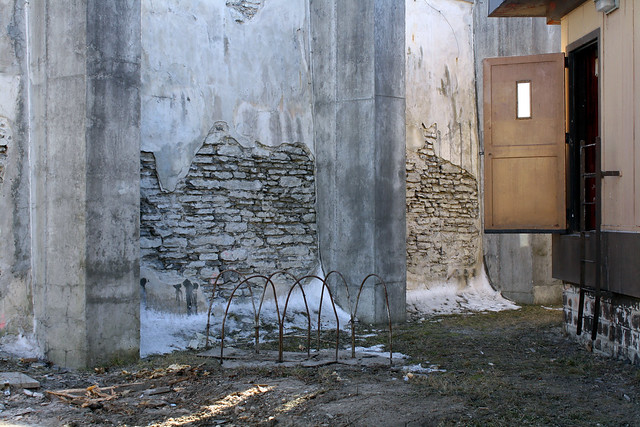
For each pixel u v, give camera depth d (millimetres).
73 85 5723
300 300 8562
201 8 7973
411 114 9891
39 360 5906
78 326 5691
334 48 8586
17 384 5047
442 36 10469
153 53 7527
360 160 8344
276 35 8625
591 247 6527
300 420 4355
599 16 6395
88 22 5676
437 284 10133
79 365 5688
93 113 5703
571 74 7043
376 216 8211
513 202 7176
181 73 7754
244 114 8281
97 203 5730
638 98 5680
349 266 8438
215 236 7938
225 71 8141
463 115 10734
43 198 5996
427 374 5688
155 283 7379
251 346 6957
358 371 5789
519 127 7164
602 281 6246
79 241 5684
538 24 10594
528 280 10516
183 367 5746
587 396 4984
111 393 5012
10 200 6125
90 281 5688
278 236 8508
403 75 8492
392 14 8375
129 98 5961
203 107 7926
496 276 10812
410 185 9812
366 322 8242
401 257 8453
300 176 8766
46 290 5949
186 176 7754
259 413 4539
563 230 6996
